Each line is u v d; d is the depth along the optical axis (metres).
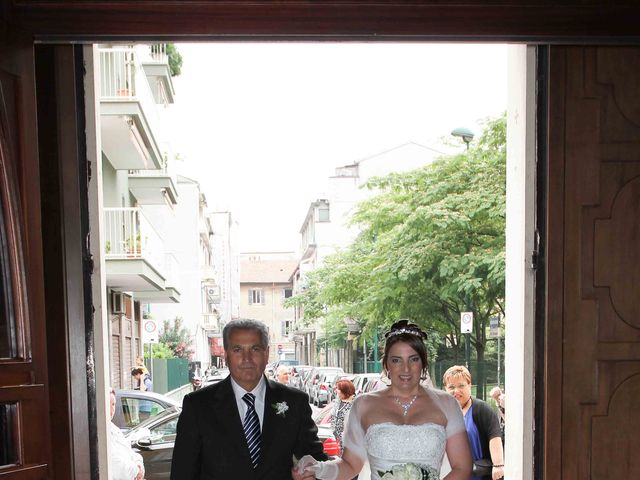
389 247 14.12
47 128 2.71
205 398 3.25
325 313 29.06
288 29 2.63
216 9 2.59
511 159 3.15
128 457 4.78
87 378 2.74
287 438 3.22
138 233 13.22
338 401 6.73
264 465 3.15
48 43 2.64
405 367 3.56
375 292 14.33
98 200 2.90
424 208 13.11
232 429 3.17
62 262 2.70
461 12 2.62
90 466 2.74
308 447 3.29
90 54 2.84
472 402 4.86
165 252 17.73
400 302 14.20
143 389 13.73
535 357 2.78
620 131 2.76
